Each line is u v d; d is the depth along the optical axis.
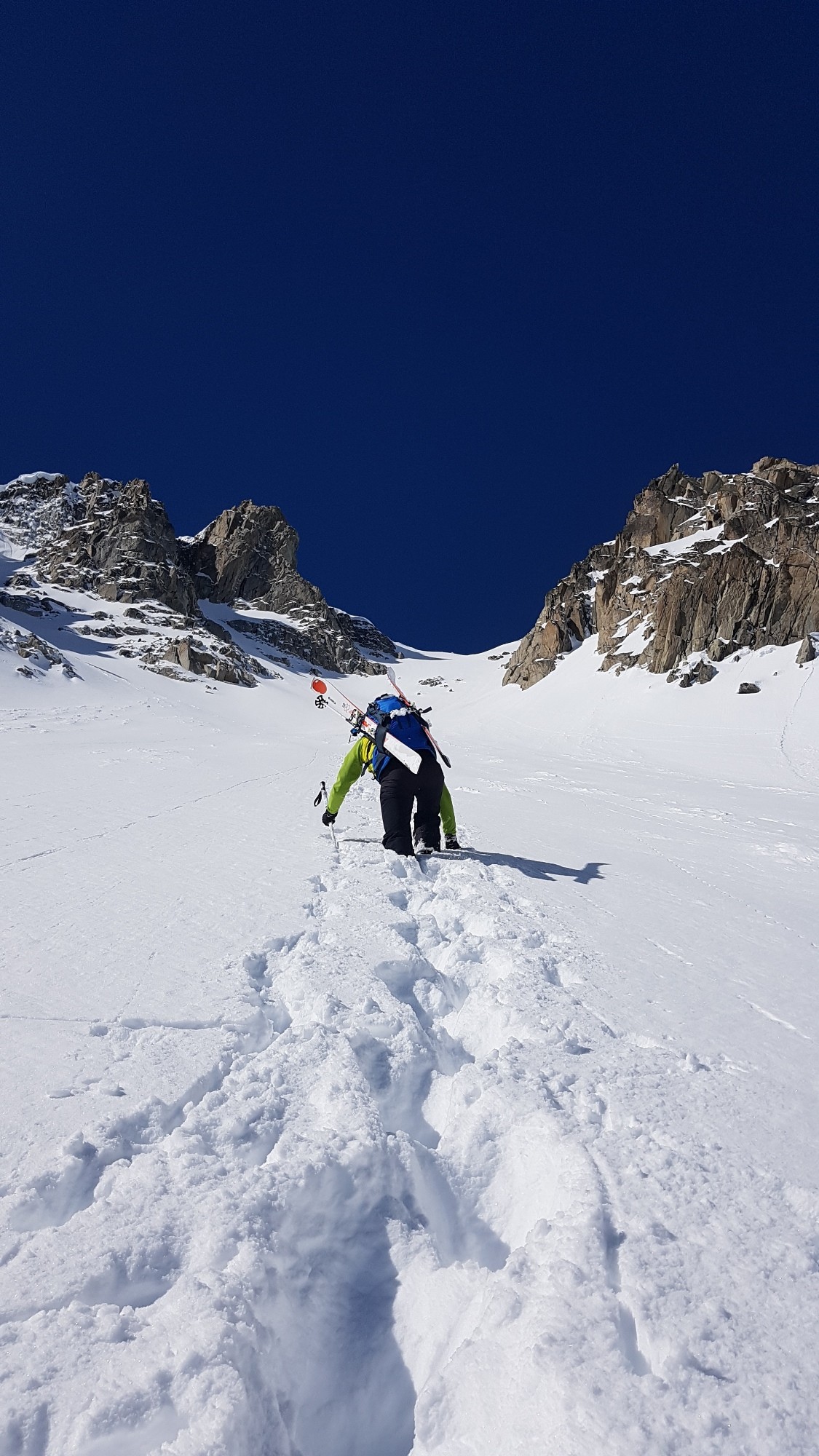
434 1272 1.67
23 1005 2.68
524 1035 2.62
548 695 61.72
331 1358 1.55
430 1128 2.34
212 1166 1.78
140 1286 1.47
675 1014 2.83
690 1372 1.27
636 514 81.69
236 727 52.50
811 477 69.75
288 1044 2.46
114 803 8.20
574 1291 1.43
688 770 28.23
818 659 44.59
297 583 122.38
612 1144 1.94
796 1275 1.50
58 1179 1.71
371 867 4.96
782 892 5.22
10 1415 1.16
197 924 3.69
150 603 88.81
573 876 5.26
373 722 5.66
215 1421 1.19
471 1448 1.25
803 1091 2.26
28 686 47.56
